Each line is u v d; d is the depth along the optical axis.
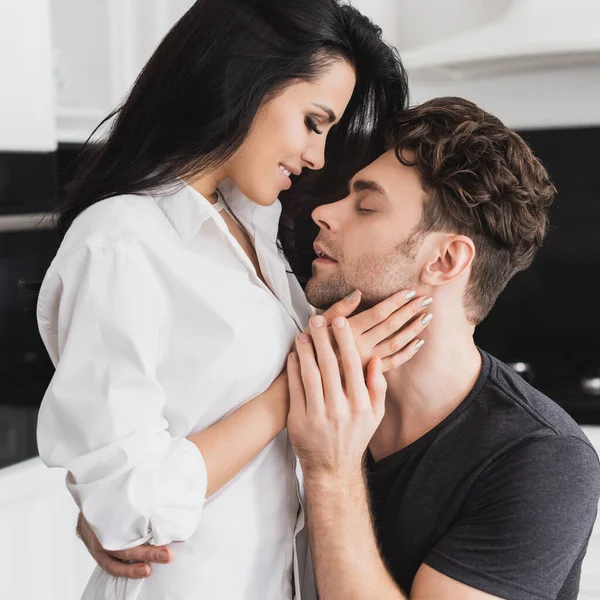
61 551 2.10
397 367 1.13
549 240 2.61
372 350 1.08
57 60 2.46
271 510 1.10
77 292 0.98
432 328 1.13
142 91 1.08
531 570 1.02
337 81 1.10
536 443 1.06
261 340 1.06
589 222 2.56
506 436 1.08
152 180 1.05
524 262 1.19
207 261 1.05
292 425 1.04
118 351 0.96
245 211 1.20
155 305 0.99
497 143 1.12
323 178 1.35
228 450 0.99
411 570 1.13
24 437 2.01
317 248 1.19
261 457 1.09
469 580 1.02
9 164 1.91
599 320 2.61
